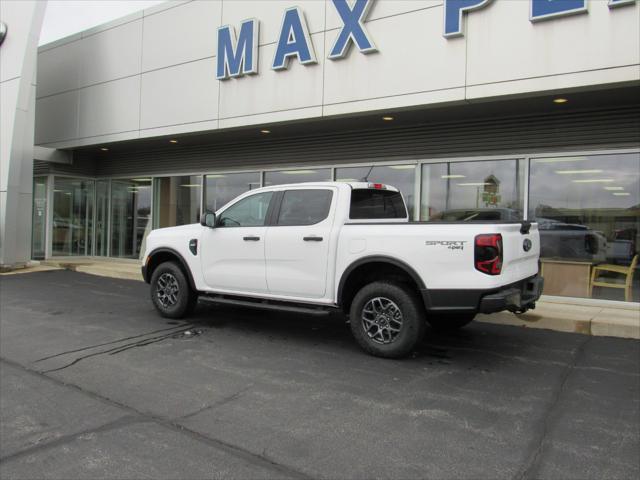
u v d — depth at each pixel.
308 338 6.61
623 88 7.21
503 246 5.14
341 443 3.63
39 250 15.56
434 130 9.72
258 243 6.52
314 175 11.27
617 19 6.88
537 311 7.74
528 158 8.84
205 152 13.14
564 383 4.94
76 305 8.79
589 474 3.21
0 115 13.39
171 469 3.25
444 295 5.23
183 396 4.52
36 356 5.70
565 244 8.62
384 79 8.75
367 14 8.88
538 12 7.32
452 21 7.99
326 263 5.97
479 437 3.73
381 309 5.65
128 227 15.19
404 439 3.69
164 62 11.90
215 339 6.51
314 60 9.45
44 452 3.46
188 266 7.29
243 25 10.38
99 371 5.20
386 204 6.82
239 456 3.43
